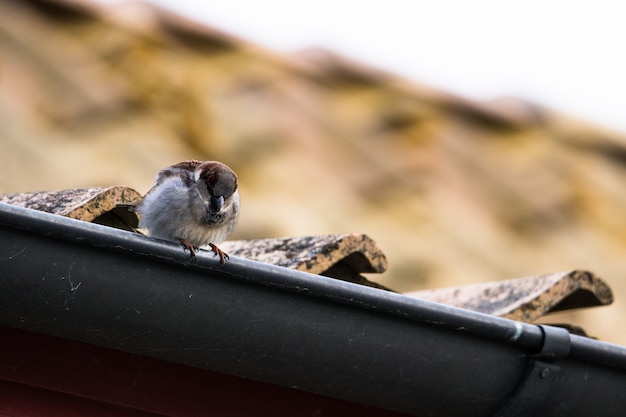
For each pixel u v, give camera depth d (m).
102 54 12.59
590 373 6.64
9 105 11.48
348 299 6.14
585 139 14.91
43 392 6.30
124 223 7.53
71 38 12.62
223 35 13.46
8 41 12.16
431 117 14.04
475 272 12.30
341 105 13.55
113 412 6.42
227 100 12.75
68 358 6.33
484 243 12.72
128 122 11.95
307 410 6.82
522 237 13.21
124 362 6.45
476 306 8.12
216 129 12.37
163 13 13.30
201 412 6.57
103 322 5.92
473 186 13.50
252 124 12.66
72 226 5.72
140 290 5.90
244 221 11.41
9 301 5.76
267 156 12.34
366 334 6.24
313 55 13.97
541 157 14.36
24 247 5.69
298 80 13.52
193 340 6.06
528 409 6.57
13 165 10.98
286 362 6.22
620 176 14.69
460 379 6.45
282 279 6.04
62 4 12.82
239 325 6.07
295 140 12.73
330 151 12.84
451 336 6.39
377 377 6.35
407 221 12.44
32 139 11.28
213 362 6.20
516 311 7.68
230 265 5.98
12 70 11.91
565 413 6.67
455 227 12.70
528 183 13.91
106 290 5.85
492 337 6.41
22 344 6.27
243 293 6.06
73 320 5.89
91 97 12.05
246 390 6.70
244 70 13.27
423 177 13.20
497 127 14.48
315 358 6.22
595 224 13.91
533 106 14.96
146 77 12.55
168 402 6.50
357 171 12.77
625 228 14.01
